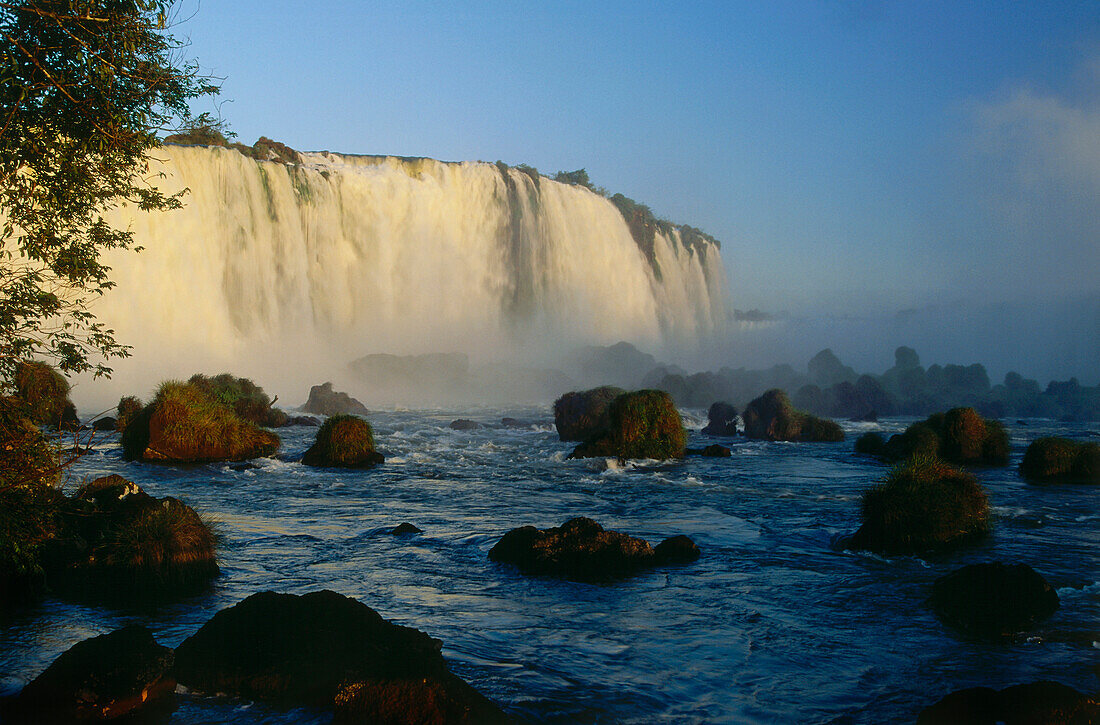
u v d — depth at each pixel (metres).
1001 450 22.55
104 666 5.89
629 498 16.23
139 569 8.77
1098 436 32.75
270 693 6.28
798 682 6.69
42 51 7.74
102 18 7.64
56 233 8.49
